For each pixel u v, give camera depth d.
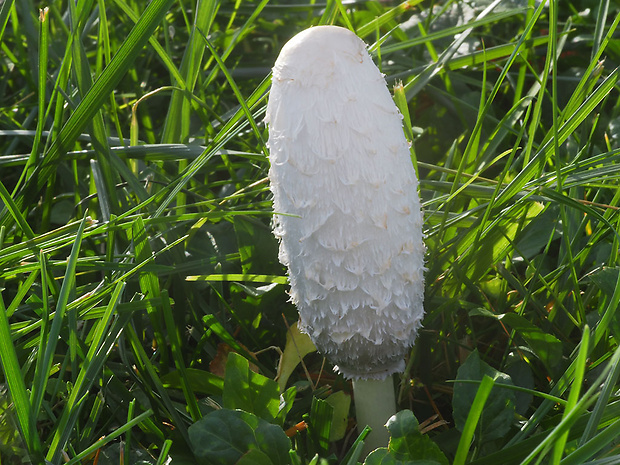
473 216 0.58
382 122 0.48
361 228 0.48
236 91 0.56
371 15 0.81
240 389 0.50
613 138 0.62
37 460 0.46
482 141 0.67
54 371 0.52
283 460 0.48
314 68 0.47
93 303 0.52
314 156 0.47
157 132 0.74
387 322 0.49
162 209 0.55
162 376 0.53
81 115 0.54
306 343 0.55
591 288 0.56
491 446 0.50
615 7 0.79
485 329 0.57
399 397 0.55
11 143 0.66
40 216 0.64
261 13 0.80
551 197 0.54
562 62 0.77
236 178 0.63
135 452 0.51
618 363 0.46
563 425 0.43
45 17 0.54
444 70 0.65
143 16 0.53
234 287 0.58
